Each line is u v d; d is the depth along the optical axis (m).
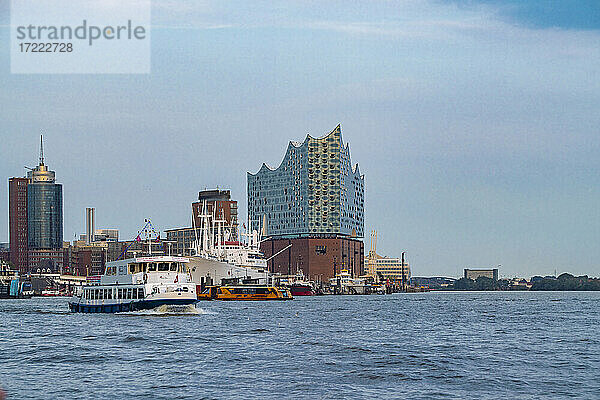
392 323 155.50
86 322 144.62
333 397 63.88
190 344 101.62
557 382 71.69
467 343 108.19
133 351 93.44
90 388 67.31
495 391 67.00
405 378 73.31
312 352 93.31
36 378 72.75
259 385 69.00
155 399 62.66
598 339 116.25
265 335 117.06
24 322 151.25
